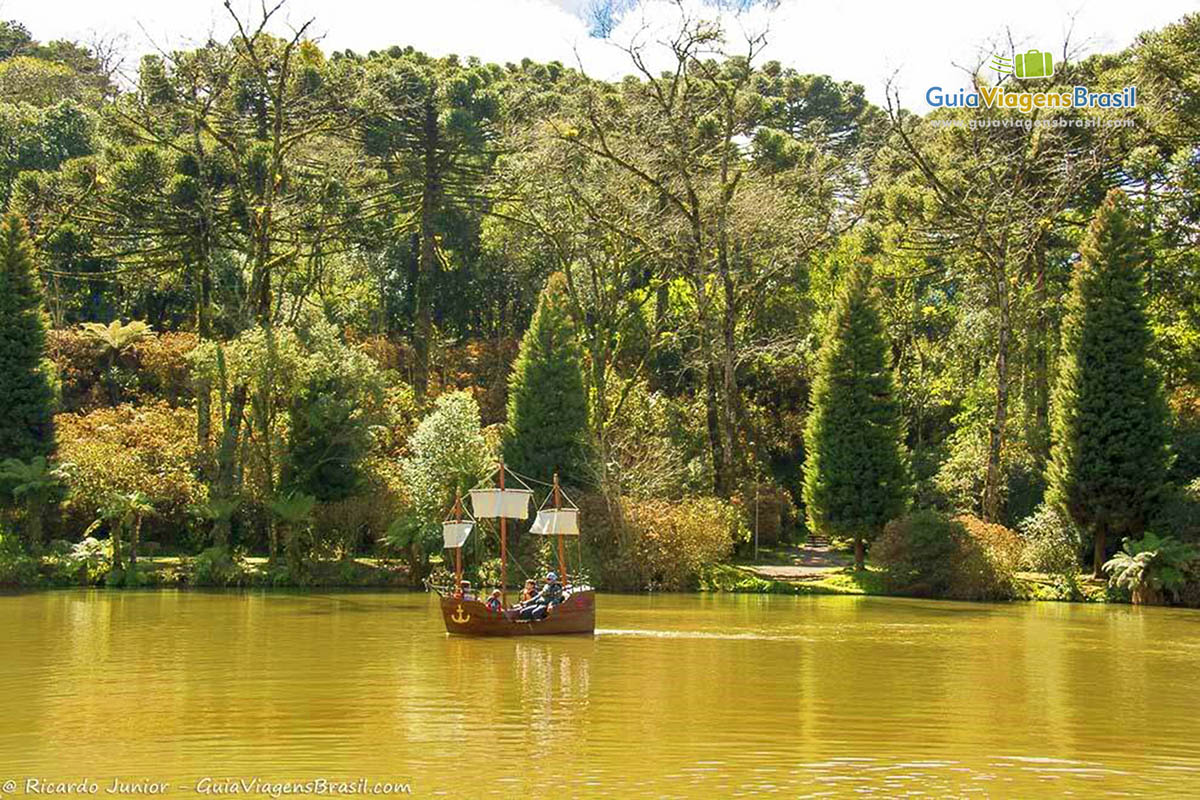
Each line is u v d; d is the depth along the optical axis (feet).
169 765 52.16
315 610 123.54
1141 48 181.68
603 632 106.52
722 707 67.10
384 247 240.53
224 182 193.67
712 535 160.97
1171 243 183.62
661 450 179.52
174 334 215.92
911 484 171.01
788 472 230.27
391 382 203.51
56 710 64.80
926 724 63.00
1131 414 155.84
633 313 207.41
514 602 137.90
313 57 179.63
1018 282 191.72
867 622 119.55
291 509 157.28
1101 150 176.55
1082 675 82.89
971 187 181.16
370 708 65.77
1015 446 184.24
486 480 157.48
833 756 54.60
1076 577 156.76
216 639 97.35
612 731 59.67
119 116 193.67
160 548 172.04
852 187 209.15
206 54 179.93
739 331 206.90
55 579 150.71
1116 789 49.29
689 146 186.50
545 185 190.49
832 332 172.65
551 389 173.88
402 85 208.95
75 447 165.27
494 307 256.11
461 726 60.85
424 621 113.19
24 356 164.66
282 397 166.61
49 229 204.13
